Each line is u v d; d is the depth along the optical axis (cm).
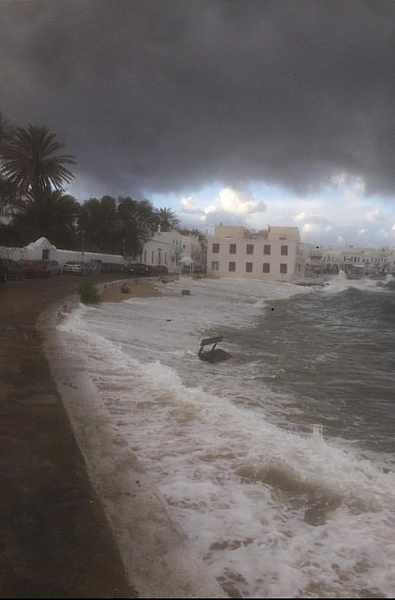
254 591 285
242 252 8325
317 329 2475
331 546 348
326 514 396
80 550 296
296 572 310
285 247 8175
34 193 5197
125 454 457
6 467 412
